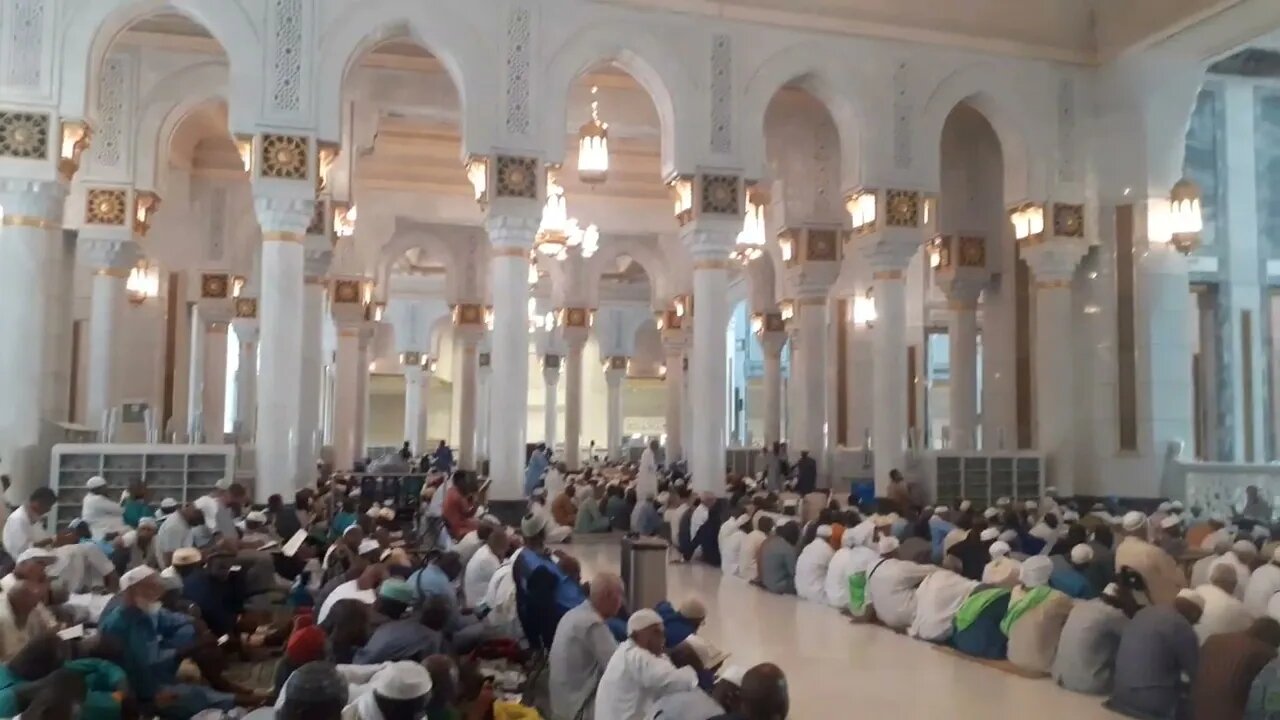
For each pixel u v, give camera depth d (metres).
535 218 12.45
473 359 22.58
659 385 36.12
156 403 17.16
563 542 13.74
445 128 19.33
